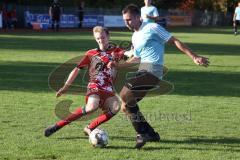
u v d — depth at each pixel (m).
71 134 17.08
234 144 16.31
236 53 50.78
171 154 15.05
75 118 16.38
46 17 96.75
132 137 16.94
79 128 17.83
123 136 17.05
